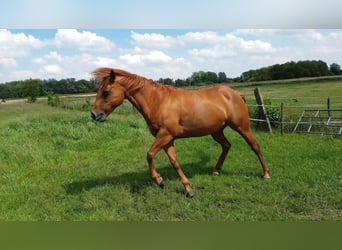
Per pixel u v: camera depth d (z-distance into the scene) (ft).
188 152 22.66
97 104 14.47
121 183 16.57
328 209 13.26
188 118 14.96
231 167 18.76
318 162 18.86
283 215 12.69
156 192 15.17
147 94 14.60
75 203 14.62
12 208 14.35
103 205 14.23
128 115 40.57
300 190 14.75
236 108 16.28
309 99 46.24
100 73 14.49
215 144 25.03
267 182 16.10
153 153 14.69
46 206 14.28
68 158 22.61
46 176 18.67
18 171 19.77
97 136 28.48
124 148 25.03
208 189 15.48
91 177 17.93
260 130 32.19
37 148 24.63
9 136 28.78
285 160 19.61
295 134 28.68
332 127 29.35
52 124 31.78
